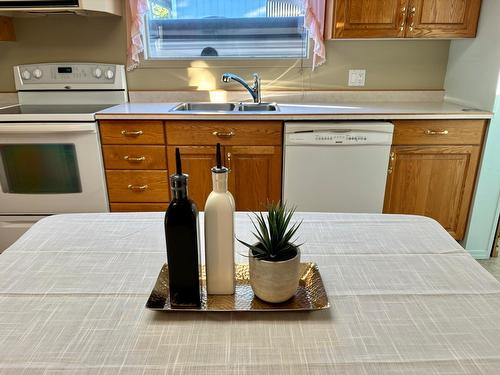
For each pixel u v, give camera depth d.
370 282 0.84
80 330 0.69
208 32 2.72
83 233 1.07
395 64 2.71
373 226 1.12
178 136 2.24
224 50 2.76
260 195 2.36
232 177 2.32
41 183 2.33
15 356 0.63
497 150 2.26
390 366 0.61
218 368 0.61
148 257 0.94
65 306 0.76
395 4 2.26
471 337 0.67
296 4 2.64
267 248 0.75
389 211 2.39
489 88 2.23
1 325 0.71
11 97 2.77
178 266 0.73
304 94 2.76
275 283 0.73
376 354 0.64
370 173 2.26
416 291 0.81
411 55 2.69
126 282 0.84
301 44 2.72
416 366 0.61
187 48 2.76
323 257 0.94
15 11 2.29
